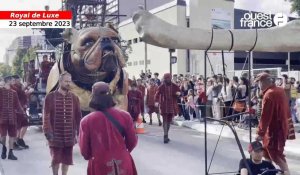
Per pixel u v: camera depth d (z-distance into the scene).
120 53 10.06
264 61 41.38
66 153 6.89
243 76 14.23
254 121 13.79
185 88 17.89
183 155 10.27
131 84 14.30
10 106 9.62
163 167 8.95
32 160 9.81
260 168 5.68
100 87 4.46
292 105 15.25
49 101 6.78
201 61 29.39
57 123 6.79
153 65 34.84
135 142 4.48
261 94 7.13
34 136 13.73
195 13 30.02
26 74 17.84
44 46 17.58
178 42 6.04
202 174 8.30
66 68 10.21
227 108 14.69
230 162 9.36
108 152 4.28
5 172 8.64
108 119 4.37
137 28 5.99
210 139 12.80
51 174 8.45
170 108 12.09
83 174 8.29
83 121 4.38
